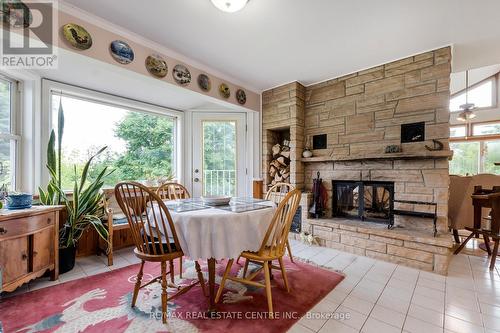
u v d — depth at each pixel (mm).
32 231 1963
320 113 3637
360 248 2877
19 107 2508
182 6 1961
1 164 2371
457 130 6926
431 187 2693
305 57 2885
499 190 2822
